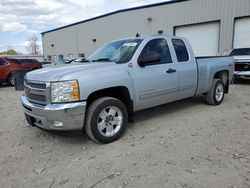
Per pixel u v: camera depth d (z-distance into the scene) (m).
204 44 16.53
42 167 3.26
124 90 4.16
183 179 2.81
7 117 5.93
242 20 14.30
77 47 30.75
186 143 3.85
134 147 3.76
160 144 3.84
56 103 3.52
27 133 4.63
